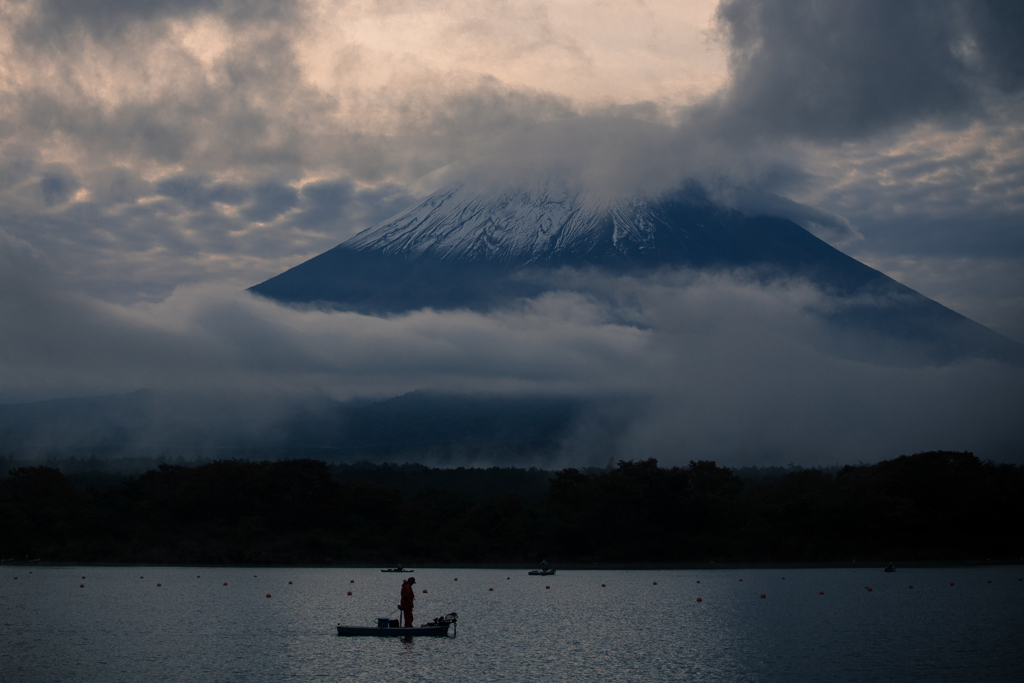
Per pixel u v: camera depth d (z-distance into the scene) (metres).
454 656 43.91
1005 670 41.31
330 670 40.09
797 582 92.00
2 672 39.62
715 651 46.19
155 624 54.72
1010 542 119.94
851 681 38.97
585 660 43.28
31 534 112.06
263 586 82.75
